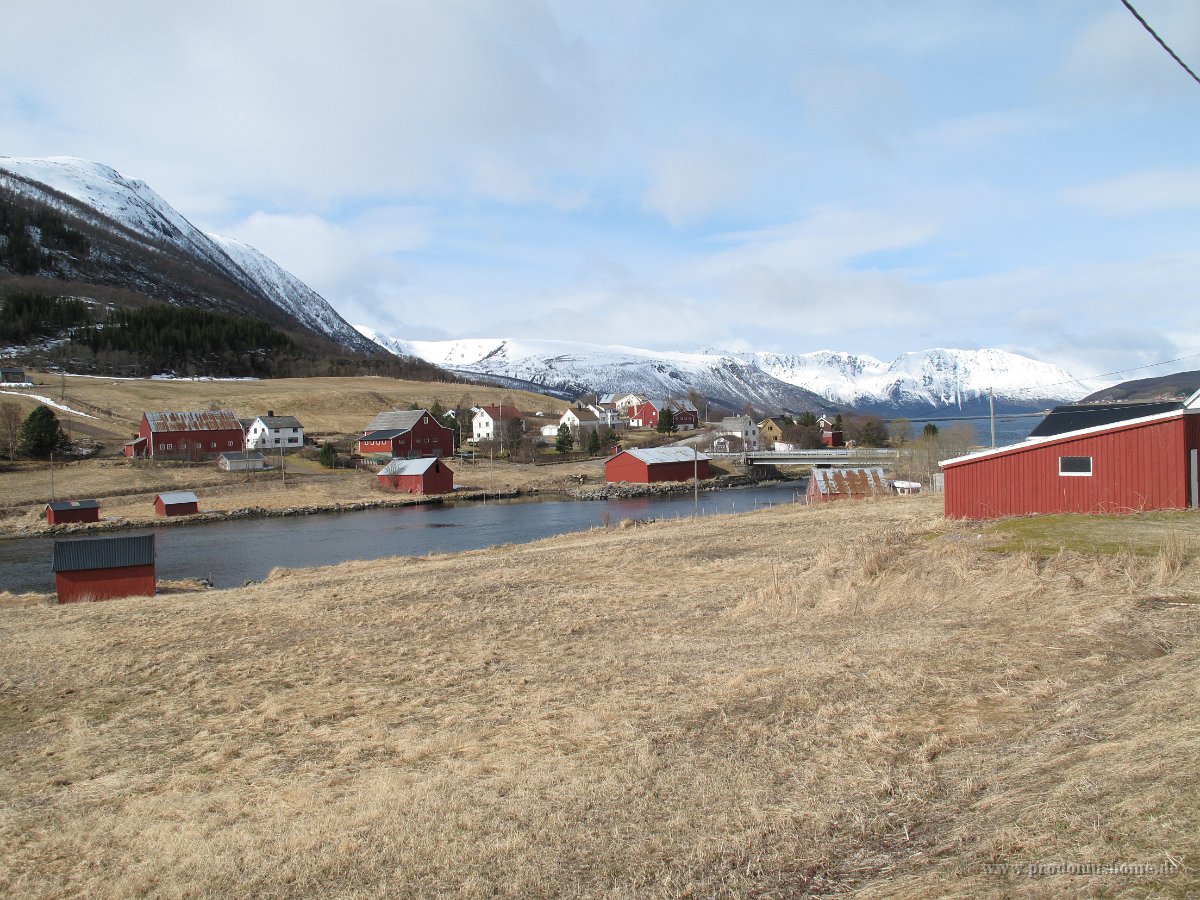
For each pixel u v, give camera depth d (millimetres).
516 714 13258
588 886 7469
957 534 23141
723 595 21266
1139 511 24078
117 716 15992
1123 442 24812
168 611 27734
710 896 6973
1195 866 5539
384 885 7988
